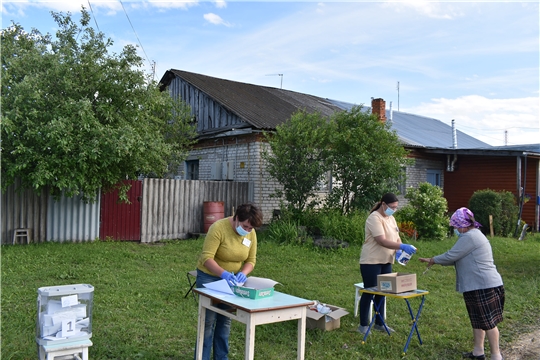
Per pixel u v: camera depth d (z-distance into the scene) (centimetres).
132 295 678
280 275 868
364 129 1338
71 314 376
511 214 1614
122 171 1134
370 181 1312
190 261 970
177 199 1322
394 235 572
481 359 507
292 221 1284
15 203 1087
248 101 1800
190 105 1873
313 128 1335
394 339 553
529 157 1728
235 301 391
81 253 976
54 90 1035
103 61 1092
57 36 1086
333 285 805
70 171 996
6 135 950
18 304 607
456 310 682
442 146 2120
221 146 1650
